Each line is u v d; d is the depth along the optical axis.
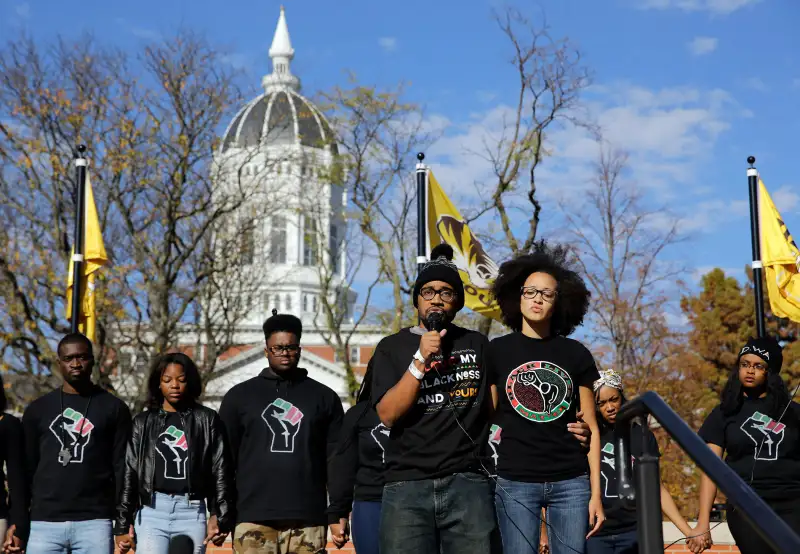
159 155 30.22
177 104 30.02
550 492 5.56
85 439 7.57
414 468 5.09
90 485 7.55
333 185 33.69
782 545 2.83
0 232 29.17
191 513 7.51
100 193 30.31
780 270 12.83
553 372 5.65
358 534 7.57
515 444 5.61
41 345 29.52
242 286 33.88
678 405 35.88
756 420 6.87
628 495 4.37
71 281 15.40
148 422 7.64
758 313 12.68
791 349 36.47
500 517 5.59
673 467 28.97
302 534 7.31
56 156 28.98
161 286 30.25
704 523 7.14
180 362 7.66
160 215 30.78
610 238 34.91
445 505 5.06
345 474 7.45
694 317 42.12
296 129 32.94
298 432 7.35
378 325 35.41
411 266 32.84
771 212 12.92
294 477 7.29
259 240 34.03
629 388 34.00
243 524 7.30
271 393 7.45
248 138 33.31
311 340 67.88
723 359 40.69
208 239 31.73
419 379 4.96
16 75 28.83
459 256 13.95
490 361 5.51
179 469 7.51
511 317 6.06
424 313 5.28
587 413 5.73
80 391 7.70
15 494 7.49
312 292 55.62
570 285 5.99
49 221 30.44
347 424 7.49
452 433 5.11
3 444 7.51
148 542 7.43
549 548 5.61
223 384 43.72
